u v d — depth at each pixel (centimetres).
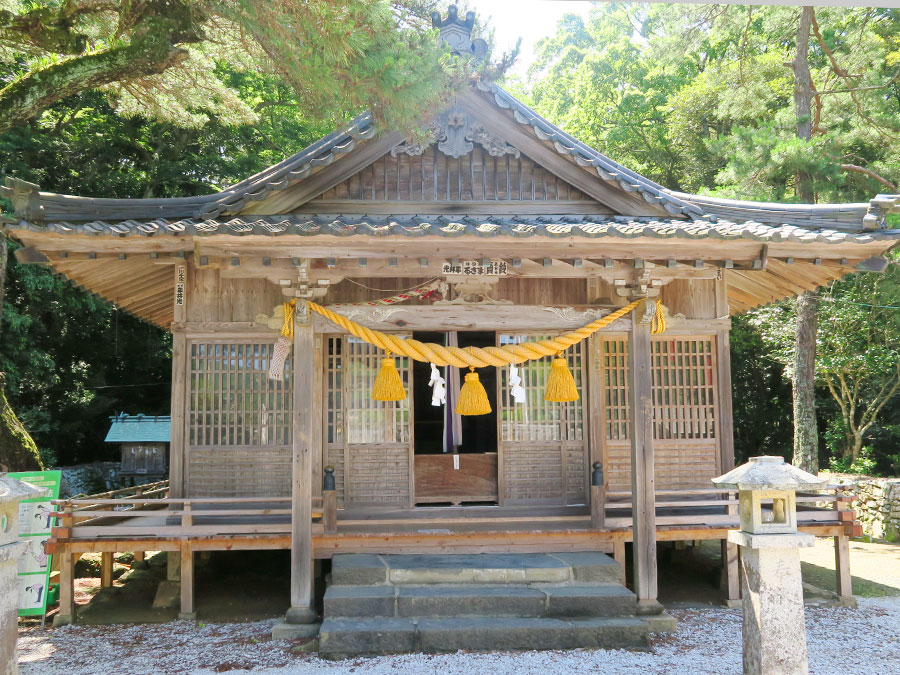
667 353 847
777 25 1420
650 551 678
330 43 533
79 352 1855
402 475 817
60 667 582
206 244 616
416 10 597
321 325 682
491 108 763
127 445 1619
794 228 667
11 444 1034
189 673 561
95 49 896
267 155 1964
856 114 1390
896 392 1627
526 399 841
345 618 620
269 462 794
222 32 830
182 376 794
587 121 2394
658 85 2250
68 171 1675
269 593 814
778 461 390
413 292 727
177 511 722
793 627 374
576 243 637
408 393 827
